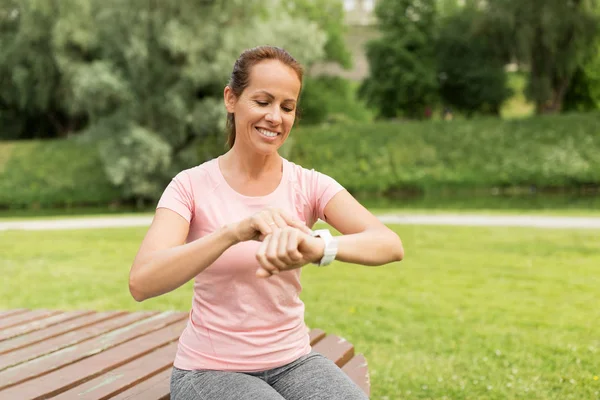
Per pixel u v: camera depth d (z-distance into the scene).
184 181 2.12
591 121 30.31
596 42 34.28
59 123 38.41
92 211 25.73
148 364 2.86
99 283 8.38
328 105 44.31
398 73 39.16
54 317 3.86
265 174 2.16
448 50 40.16
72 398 2.39
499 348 5.22
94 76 26.02
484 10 35.12
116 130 27.72
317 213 2.24
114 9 26.58
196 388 1.99
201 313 2.10
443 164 30.28
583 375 4.51
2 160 30.44
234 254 1.99
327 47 45.66
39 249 11.49
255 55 2.06
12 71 34.41
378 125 31.89
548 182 28.97
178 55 27.23
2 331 3.49
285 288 2.07
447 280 8.08
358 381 2.73
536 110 36.41
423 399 4.15
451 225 13.79
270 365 2.06
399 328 5.91
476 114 42.16
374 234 2.01
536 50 34.47
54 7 31.91
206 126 27.25
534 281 7.91
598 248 10.16
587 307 6.59
